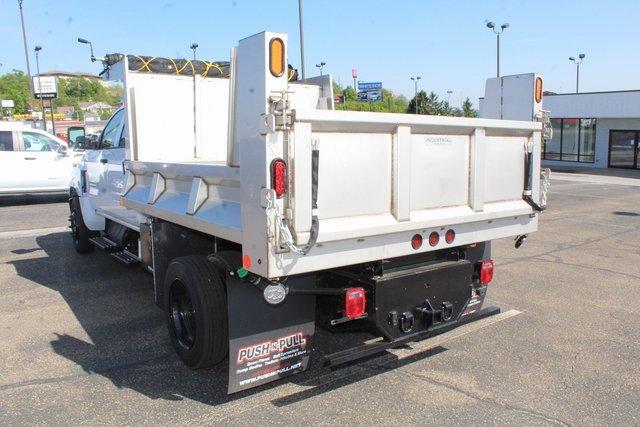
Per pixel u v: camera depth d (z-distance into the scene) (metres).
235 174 3.41
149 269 5.20
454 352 4.67
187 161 5.95
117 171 6.46
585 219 12.25
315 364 4.43
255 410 3.70
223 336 3.91
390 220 3.61
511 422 3.54
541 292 6.44
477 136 4.07
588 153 31.86
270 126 2.97
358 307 3.60
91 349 4.75
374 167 3.52
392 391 3.97
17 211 13.14
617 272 7.38
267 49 2.97
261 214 3.09
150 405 3.77
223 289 3.91
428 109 47.28
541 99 4.69
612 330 5.18
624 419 3.58
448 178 3.96
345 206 3.41
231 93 3.47
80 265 7.72
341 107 39.56
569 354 4.62
